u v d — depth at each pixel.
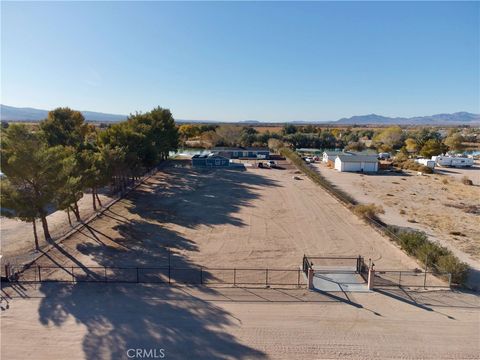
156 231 34.56
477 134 197.12
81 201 45.59
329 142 134.88
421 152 101.44
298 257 28.95
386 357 16.84
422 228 37.88
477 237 35.47
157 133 72.38
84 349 16.95
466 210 45.34
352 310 20.73
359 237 34.12
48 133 58.91
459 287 24.03
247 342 17.69
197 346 17.33
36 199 27.78
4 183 26.97
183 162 84.31
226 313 20.16
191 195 50.72
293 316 19.98
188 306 20.81
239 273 25.67
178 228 35.72
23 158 26.44
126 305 20.78
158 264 26.91
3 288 22.55
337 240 33.22
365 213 40.34
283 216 41.00
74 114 89.31
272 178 66.25
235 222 38.22
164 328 18.67
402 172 76.31
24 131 27.64
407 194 54.50
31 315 19.58
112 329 18.48
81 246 30.11
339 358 16.73
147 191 52.66
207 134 126.31
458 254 30.72
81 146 49.31
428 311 20.78
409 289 23.50
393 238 33.28
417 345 17.70
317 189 56.66
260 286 23.59
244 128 142.00
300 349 17.28
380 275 25.59
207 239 32.75
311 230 36.06
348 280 24.67
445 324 19.48
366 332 18.66
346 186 59.66
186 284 23.59
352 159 76.06
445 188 59.78
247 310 20.52
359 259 26.19
